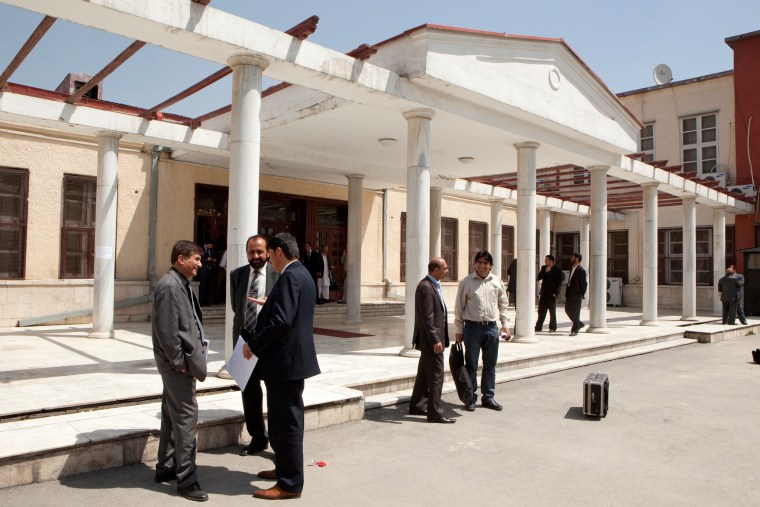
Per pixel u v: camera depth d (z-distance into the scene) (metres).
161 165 13.09
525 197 10.38
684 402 6.85
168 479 3.92
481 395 6.68
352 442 5.00
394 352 8.79
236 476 4.11
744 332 14.31
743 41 18.81
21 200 11.25
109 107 10.16
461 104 8.77
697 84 19.97
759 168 18.41
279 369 3.74
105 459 4.10
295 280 3.83
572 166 13.11
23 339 9.48
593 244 12.51
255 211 6.50
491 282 6.34
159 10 5.61
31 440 4.00
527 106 9.47
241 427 4.89
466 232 20.72
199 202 14.02
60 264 11.67
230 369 3.96
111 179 9.86
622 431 5.55
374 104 8.15
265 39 6.37
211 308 13.12
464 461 4.58
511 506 3.72
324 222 16.59
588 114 10.98
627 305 21.70
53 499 3.56
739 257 18.77
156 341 3.69
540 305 12.62
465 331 6.31
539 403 6.61
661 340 12.12
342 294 16.97
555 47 10.00
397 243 18.39
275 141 11.43
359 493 3.87
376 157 13.17
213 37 5.96
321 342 10.00
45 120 8.92
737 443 5.25
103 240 9.79
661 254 20.91
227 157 12.60
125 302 12.31
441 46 8.00
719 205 17.30
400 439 5.11
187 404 3.70
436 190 15.13
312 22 6.50
